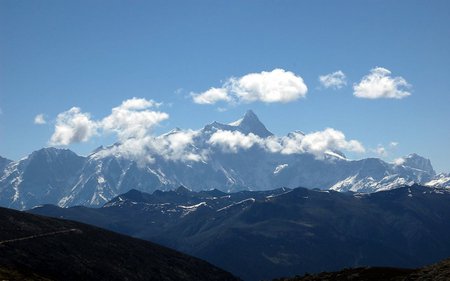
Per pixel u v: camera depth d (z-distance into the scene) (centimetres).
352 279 12700
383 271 12912
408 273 11938
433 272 10719
